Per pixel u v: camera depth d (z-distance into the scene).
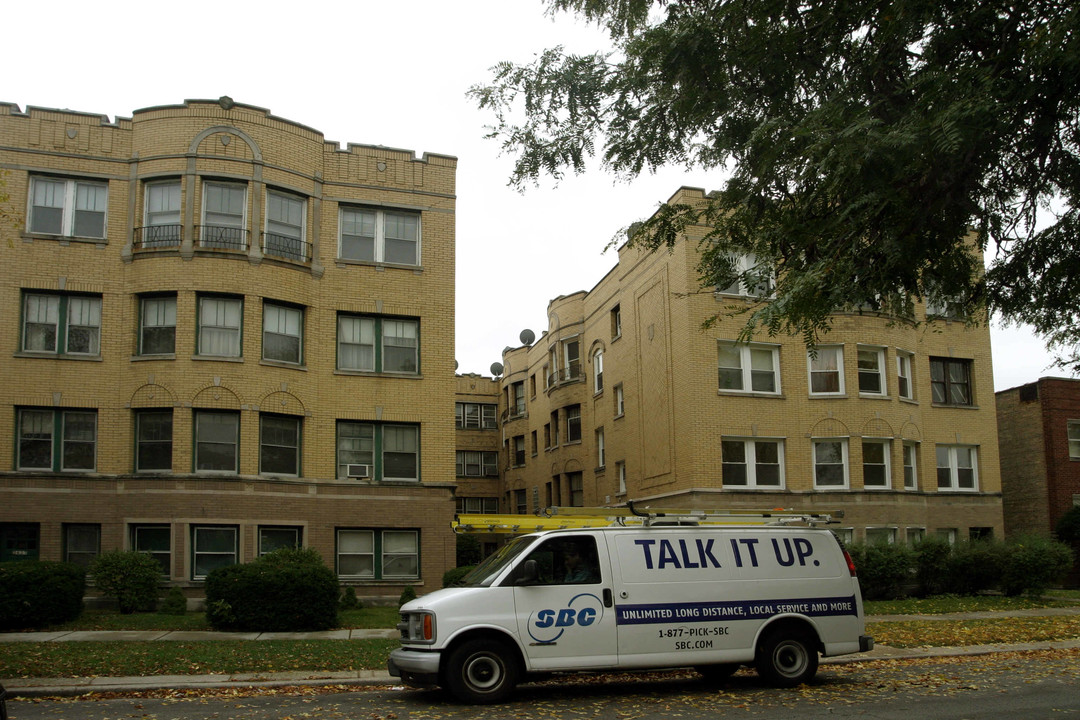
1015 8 8.40
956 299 11.83
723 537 12.48
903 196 8.60
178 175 23.44
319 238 25.12
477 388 49.41
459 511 47.97
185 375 22.73
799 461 27.81
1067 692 11.81
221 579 18.67
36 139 23.27
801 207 9.78
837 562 12.85
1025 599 25.66
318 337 24.77
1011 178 9.62
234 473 22.94
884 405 28.62
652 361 30.34
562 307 39.12
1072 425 34.75
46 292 23.06
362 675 13.58
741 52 9.86
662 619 11.86
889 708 10.64
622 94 11.09
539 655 11.35
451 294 26.34
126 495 22.39
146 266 23.19
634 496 31.70
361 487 24.56
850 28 9.34
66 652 14.83
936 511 30.08
